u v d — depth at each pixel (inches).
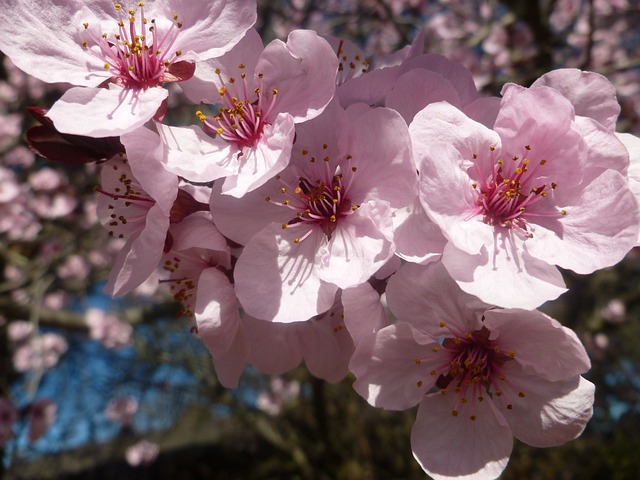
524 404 2.7
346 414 14.9
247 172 2.7
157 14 2.9
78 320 10.2
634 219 2.5
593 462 13.2
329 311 3.1
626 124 9.4
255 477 15.6
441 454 2.7
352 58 3.4
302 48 2.7
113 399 12.5
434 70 2.9
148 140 2.6
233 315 2.8
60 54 2.7
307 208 2.8
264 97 2.8
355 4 10.4
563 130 2.6
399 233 2.6
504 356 2.8
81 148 2.9
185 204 2.9
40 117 2.8
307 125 2.8
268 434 13.7
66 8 2.8
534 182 2.7
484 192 2.7
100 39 2.8
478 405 2.8
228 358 3.1
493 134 2.7
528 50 9.4
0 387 9.2
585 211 2.6
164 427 13.6
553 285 2.5
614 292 12.9
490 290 2.4
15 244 11.0
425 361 2.8
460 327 2.7
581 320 12.4
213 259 3.0
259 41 2.8
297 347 3.2
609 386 13.4
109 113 2.6
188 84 2.8
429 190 2.5
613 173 2.5
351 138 2.7
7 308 9.1
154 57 2.8
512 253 2.6
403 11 10.4
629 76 10.5
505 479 13.1
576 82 2.7
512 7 8.1
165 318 9.8
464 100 2.9
